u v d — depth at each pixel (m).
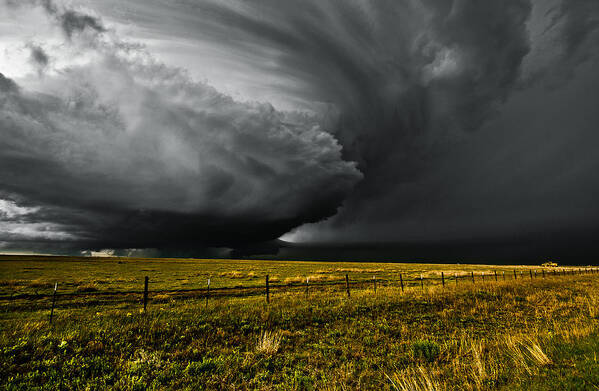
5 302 19.06
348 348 9.38
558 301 17.45
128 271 51.16
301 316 13.27
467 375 6.40
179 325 11.28
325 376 7.20
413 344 9.24
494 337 10.27
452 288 22.77
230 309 14.54
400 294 19.80
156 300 20.33
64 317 13.82
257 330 11.23
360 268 69.44
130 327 10.71
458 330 11.50
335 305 15.89
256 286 28.86
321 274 47.47
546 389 5.20
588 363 6.18
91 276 40.22
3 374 6.77
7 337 9.15
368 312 14.40
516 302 17.16
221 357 8.24
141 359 7.88
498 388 5.58
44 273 43.38
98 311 16.19
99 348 8.60
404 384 6.11
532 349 7.23
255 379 6.98
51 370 7.07
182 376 7.09
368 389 6.46
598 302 16.14
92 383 6.57
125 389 6.38
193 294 23.45
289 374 7.41
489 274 49.50
